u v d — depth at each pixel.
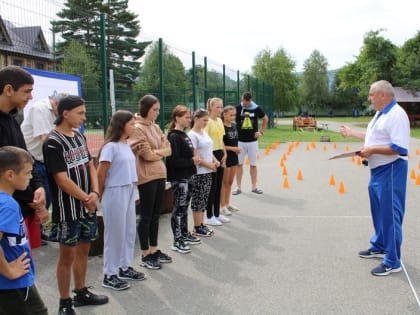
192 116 5.93
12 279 2.52
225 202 7.19
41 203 3.17
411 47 42.34
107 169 4.09
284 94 41.47
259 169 12.63
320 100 85.25
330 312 3.73
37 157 5.34
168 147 4.88
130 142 4.50
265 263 4.93
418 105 42.47
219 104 6.37
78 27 6.27
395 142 4.50
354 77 50.28
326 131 33.78
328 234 6.03
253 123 8.79
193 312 3.74
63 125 3.55
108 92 7.09
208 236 5.95
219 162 6.33
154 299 4.00
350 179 10.70
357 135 5.60
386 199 4.59
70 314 3.62
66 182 3.44
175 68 10.13
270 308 3.80
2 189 2.57
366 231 6.16
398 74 41.94
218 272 4.66
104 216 4.18
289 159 15.12
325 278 4.48
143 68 8.57
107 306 3.86
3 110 3.06
